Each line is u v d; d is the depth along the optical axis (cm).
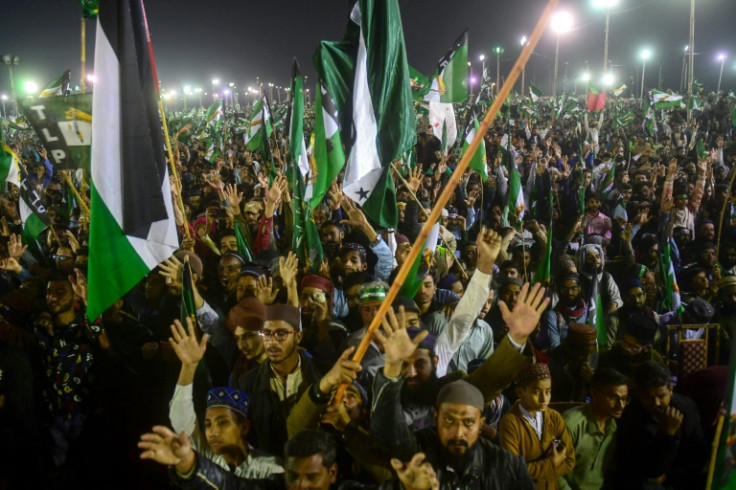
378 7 512
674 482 442
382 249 686
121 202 387
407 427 313
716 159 1585
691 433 437
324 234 777
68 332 497
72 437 488
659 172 1395
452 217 915
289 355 397
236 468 353
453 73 862
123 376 498
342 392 344
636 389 428
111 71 386
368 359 432
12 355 465
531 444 393
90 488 482
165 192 398
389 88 516
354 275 584
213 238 884
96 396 492
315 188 618
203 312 512
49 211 987
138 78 391
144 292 636
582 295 688
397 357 308
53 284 500
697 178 1225
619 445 430
